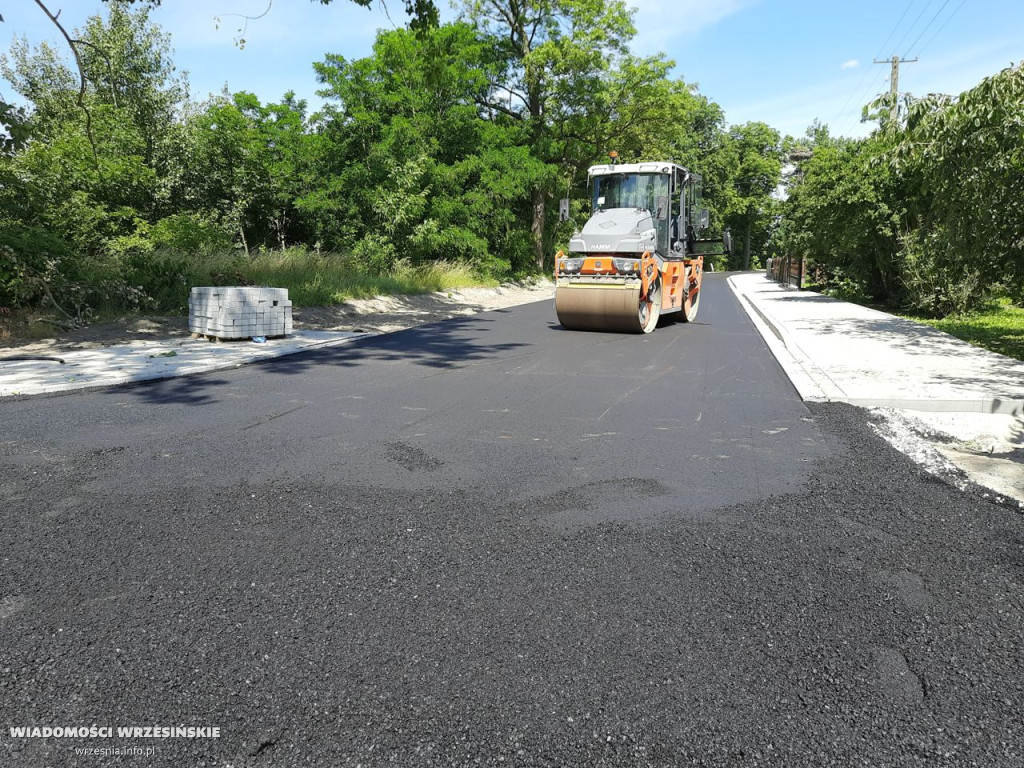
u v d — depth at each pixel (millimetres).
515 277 31406
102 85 26812
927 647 2602
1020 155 9867
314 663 2469
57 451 5020
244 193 21703
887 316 16031
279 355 9734
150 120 26734
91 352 9539
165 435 5504
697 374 8703
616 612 2834
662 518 3879
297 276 17156
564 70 30625
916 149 10680
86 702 2254
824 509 4031
